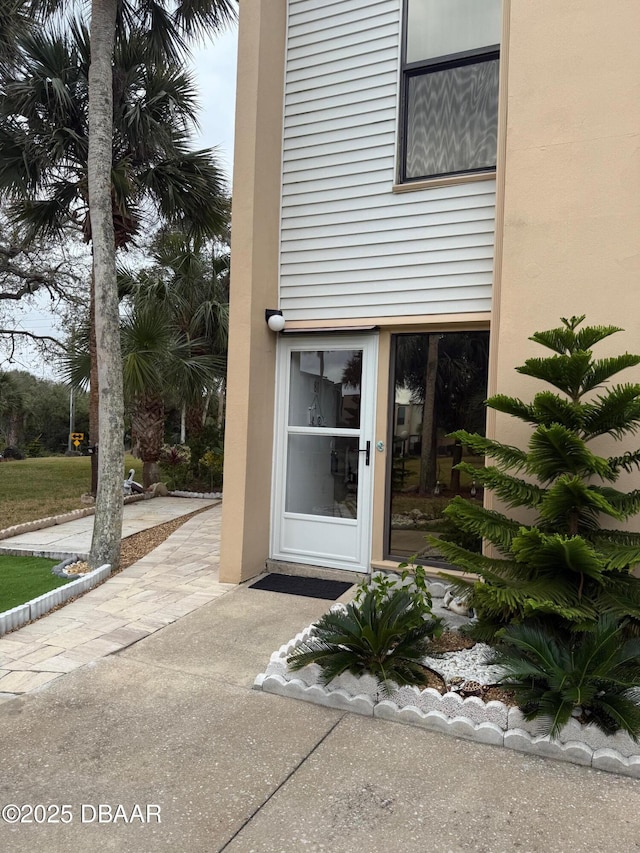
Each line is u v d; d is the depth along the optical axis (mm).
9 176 8820
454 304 5172
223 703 3361
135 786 2611
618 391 3432
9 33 8164
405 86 5445
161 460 13461
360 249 5559
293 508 5914
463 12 5250
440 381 5316
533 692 3049
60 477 15227
